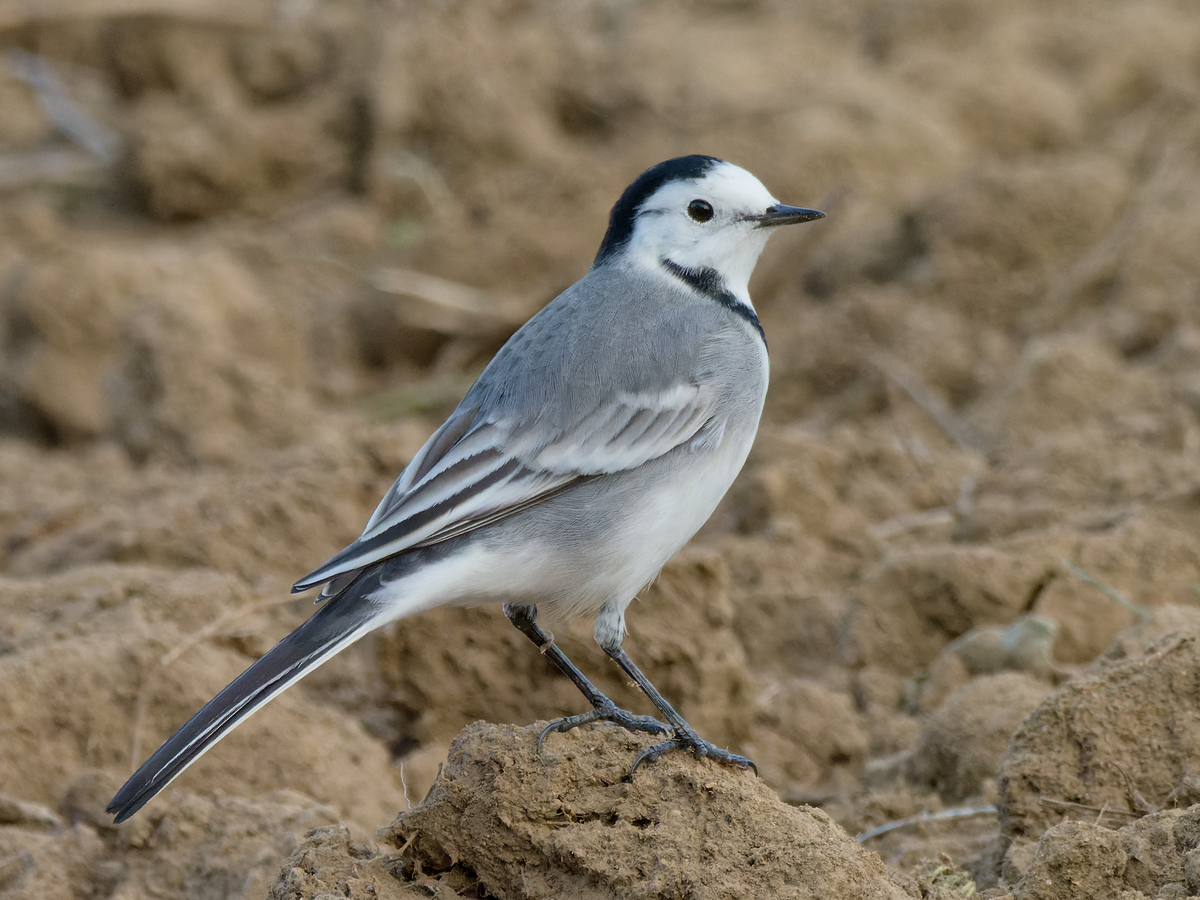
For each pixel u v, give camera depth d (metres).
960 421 16.25
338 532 13.31
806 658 12.24
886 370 17.00
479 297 19.98
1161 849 7.19
